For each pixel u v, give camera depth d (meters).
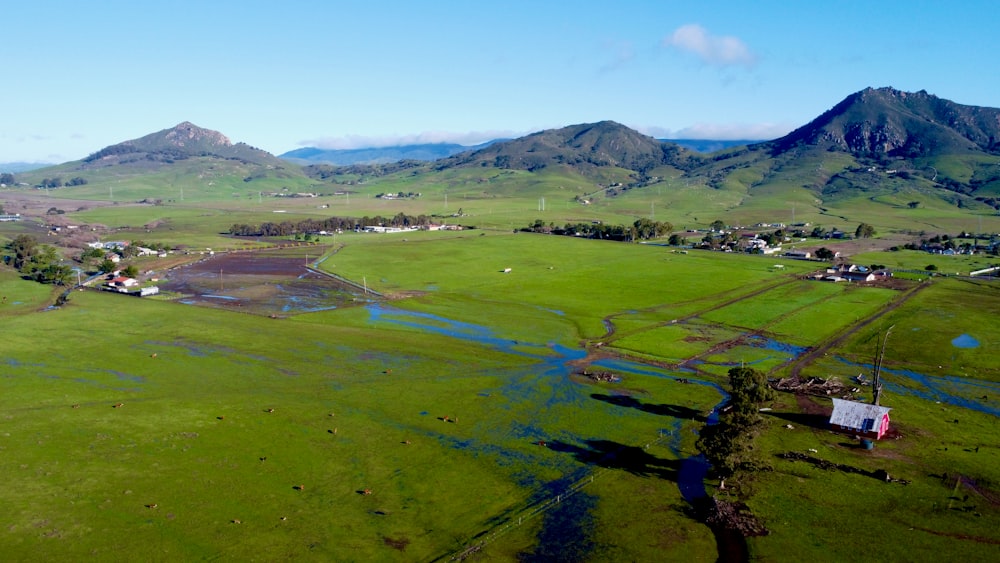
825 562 65.06
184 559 63.31
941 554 66.38
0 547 63.62
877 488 80.81
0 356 126.81
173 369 122.44
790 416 105.06
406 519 72.50
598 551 66.81
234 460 85.25
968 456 90.19
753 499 78.06
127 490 75.88
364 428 97.44
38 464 81.12
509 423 100.62
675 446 93.19
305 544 66.75
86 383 112.88
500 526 71.31
